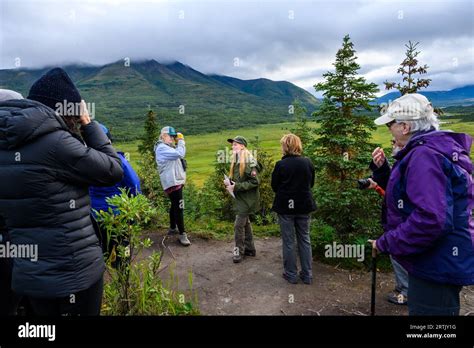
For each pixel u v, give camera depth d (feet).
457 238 6.18
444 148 6.31
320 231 16.85
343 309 11.61
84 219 6.33
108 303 9.55
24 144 5.61
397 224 6.91
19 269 5.92
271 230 20.61
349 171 16.62
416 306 6.72
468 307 11.58
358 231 16.07
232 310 11.64
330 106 16.44
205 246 17.93
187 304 11.01
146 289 9.66
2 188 5.62
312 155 17.44
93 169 6.17
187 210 29.89
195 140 218.79
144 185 27.14
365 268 14.89
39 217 5.70
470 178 6.42
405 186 6.62
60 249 5.85
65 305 6.18
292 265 13.82
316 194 16.60
